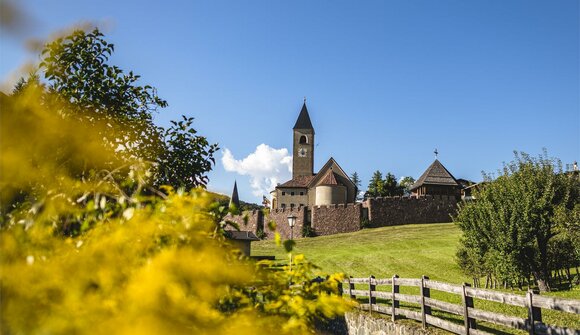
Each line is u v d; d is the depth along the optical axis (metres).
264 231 56.38
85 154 3.40
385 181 87.19
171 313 2.12
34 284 2.15
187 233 2.62
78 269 2.20
